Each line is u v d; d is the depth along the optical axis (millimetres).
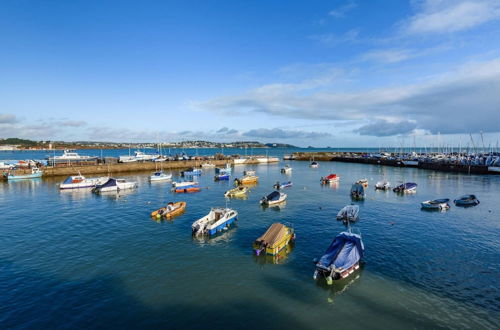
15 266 27094
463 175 100625
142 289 23234
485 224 40531
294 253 30594
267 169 128500
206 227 36125
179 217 44688
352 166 142250
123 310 20469
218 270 26609
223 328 18719
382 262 28094
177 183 70500
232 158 155375
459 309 20641
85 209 49719
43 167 92688
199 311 20438
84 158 120125
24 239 34344
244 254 30344
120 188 70000
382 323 19188
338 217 43000
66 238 34750
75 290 23000
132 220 42875
